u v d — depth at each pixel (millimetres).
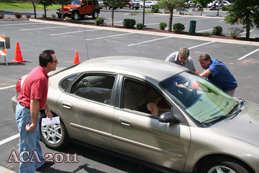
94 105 3596
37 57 10969
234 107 3600
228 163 2803
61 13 26391
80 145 4121
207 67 4812
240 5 16953
